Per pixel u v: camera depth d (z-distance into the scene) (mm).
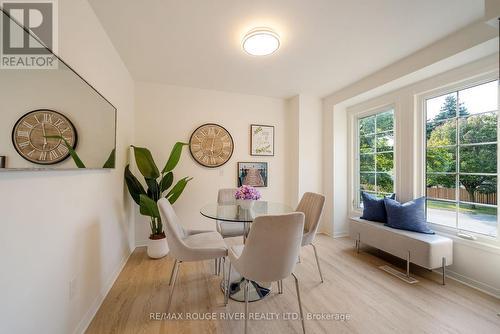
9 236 876
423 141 2514
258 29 1814
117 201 2230
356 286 2010
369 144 3248
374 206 2764
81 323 1430
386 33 1920
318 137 3617
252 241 1279
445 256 2070
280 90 3326
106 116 1792
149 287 1976
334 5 1586
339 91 3309
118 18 1712
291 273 1432
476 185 2078
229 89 3297
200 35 1941
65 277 1256
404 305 1737
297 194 3523
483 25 1747
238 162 3447
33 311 1003
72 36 1340
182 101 3170
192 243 1877
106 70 1899
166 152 3100
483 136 2031
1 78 774
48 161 1055
